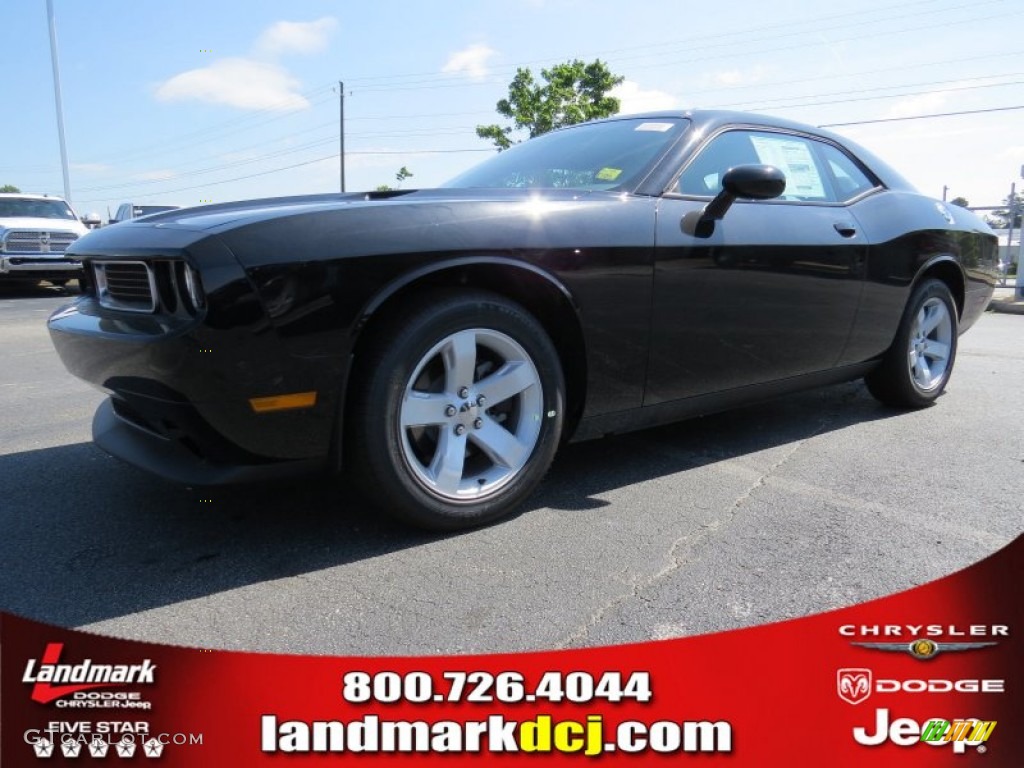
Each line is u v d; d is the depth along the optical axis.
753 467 3.19
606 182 2.89
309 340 2.08
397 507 2.32
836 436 3.66
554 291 2.51
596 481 3.01
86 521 2.59
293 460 2.18
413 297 2.29
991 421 3.95
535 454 2.58
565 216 2.54
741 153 3.23
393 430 2.25
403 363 2.25
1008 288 13.23
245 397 2.04
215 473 2.15
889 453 3.38
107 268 2.39
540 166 3.21
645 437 3.64
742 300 3.01
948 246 4.11
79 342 2.36
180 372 2.02
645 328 2.73
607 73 21.80
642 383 2.80
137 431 2.55
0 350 6.88
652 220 2.73
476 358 2.46
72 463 3.23
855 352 3.67
